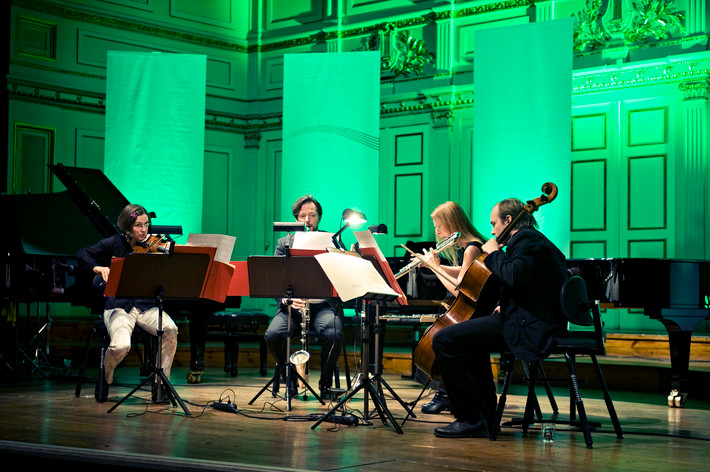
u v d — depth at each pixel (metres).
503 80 7.36
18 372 6.00
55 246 5.81
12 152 8.40
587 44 8.05
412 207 9.01
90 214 5.49
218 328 7.91
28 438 3.20
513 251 3.40
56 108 8.73
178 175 8.36
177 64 8.37
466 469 2.72
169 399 4.32
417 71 9.04
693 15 7.50
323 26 9.55
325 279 3.98
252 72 9.97
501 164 7.38
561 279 3.37
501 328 3.37
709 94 7.43
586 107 8.10
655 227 7.69
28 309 6.09
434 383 4.13
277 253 4.98
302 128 8.19
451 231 4.10
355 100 8.09
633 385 5.50
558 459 2.93
